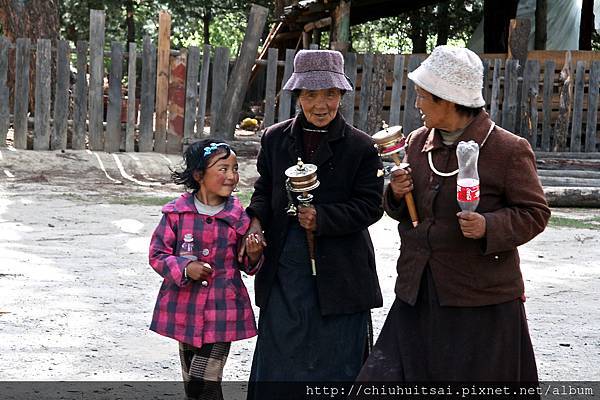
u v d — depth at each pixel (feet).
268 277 18.70
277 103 75.87
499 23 93.91
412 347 16.30
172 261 18.28
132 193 55.11
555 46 99.55
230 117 66.23
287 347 18.37
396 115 66.08
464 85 15.71
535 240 45.03
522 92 65.10
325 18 71.41
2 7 71.31
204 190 18.90
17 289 31.55
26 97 64.95
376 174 18.56
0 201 50.52
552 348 26.94
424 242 16.21
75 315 28.63
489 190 15.98
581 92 65.16
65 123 65.46
